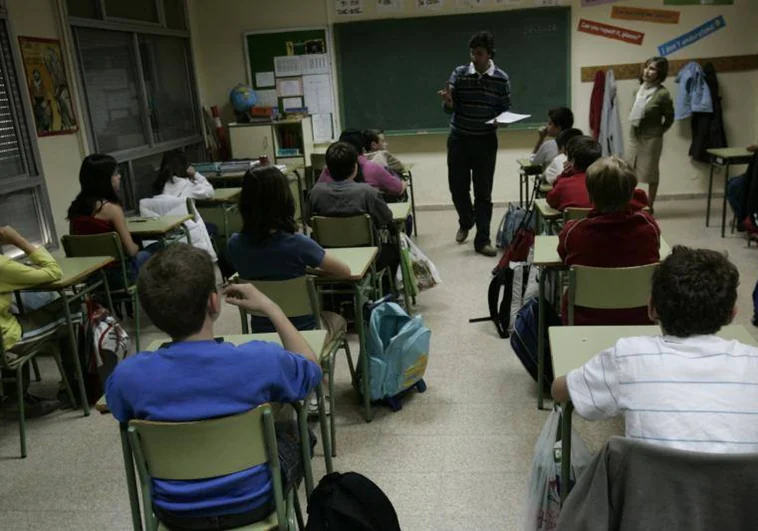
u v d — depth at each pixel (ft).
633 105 20.65
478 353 11.39
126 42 18.26
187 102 22.12
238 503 4.70
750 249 16.42
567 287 8.68
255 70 23.13
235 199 16.76
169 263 4.47
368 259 9.33
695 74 20.95
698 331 4.24
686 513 3.63
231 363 4.52
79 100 15.96
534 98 22.25
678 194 22.53
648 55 21.53
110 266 11.69
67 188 15.52
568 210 10.86
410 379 9.59
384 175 14.32
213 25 22.93
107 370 10.11
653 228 7.94
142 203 14.74
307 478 5.71
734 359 4.08
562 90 22.07
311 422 9.29
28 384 10.48
